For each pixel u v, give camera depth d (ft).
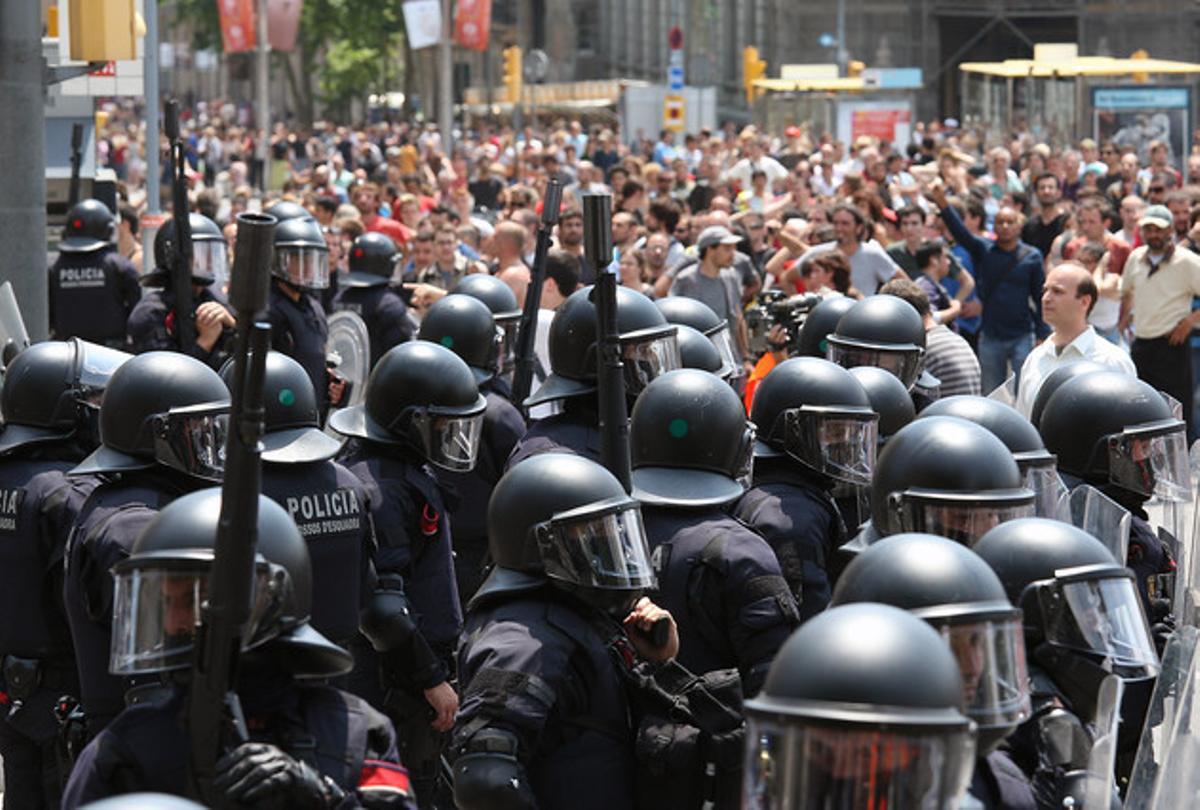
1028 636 40.32
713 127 411.13
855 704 27.45
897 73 375.04
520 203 168.45
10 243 86.69
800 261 115.85
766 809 27.84
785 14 546.67
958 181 194.29
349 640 52.24
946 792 27.45
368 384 58.29
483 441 67.41
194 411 48.24
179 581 33.81
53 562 51.39
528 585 42.65
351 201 166.81
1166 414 57.98
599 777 42.19
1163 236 122.83
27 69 86.53
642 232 163.43
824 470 55.01
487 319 72.59
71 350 53.93
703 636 46.65
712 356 66.80
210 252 94.79
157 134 138.62
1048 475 53.88
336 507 51.11
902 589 34.04
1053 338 86.12
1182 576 57.88
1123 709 47.29
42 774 52.42
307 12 589.32
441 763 56.39
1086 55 525.34
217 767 31.71
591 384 63.00
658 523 48.16
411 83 591.37
